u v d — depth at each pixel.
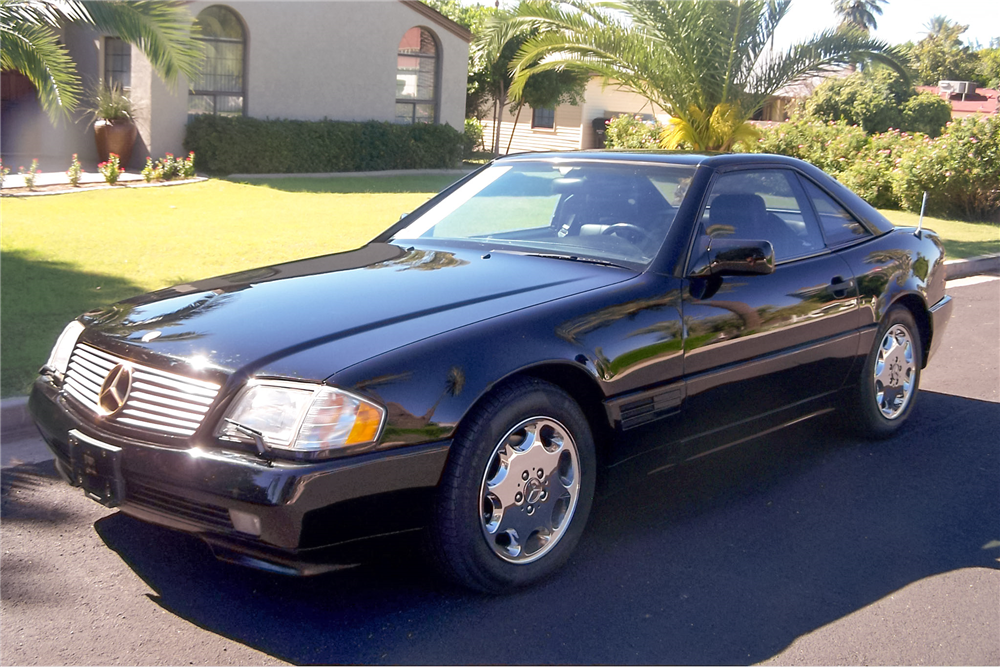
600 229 3.93
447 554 2.94
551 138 32.72
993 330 7.79
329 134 19.03
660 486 4.18
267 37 18.55
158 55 10.34
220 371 2.81
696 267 3.68
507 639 2.87
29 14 9.73
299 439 2.67
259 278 3.70
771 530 3.74
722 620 3.03
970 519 3.91
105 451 2.88
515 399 3.02
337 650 2.78
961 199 15.95
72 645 2.75
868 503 4.05
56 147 18.66
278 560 2.70
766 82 13.33
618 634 2.92
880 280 4.59
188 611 2.97
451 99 22.30
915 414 5.36
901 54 13.38
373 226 11.51
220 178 16.88
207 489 2.69
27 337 5.89
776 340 3.94
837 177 17.56
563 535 3.25
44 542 3.41
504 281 3.50
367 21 20.16
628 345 3.34
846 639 2.94
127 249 9.23
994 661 2.84
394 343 2.91
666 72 13.22
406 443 2.79
